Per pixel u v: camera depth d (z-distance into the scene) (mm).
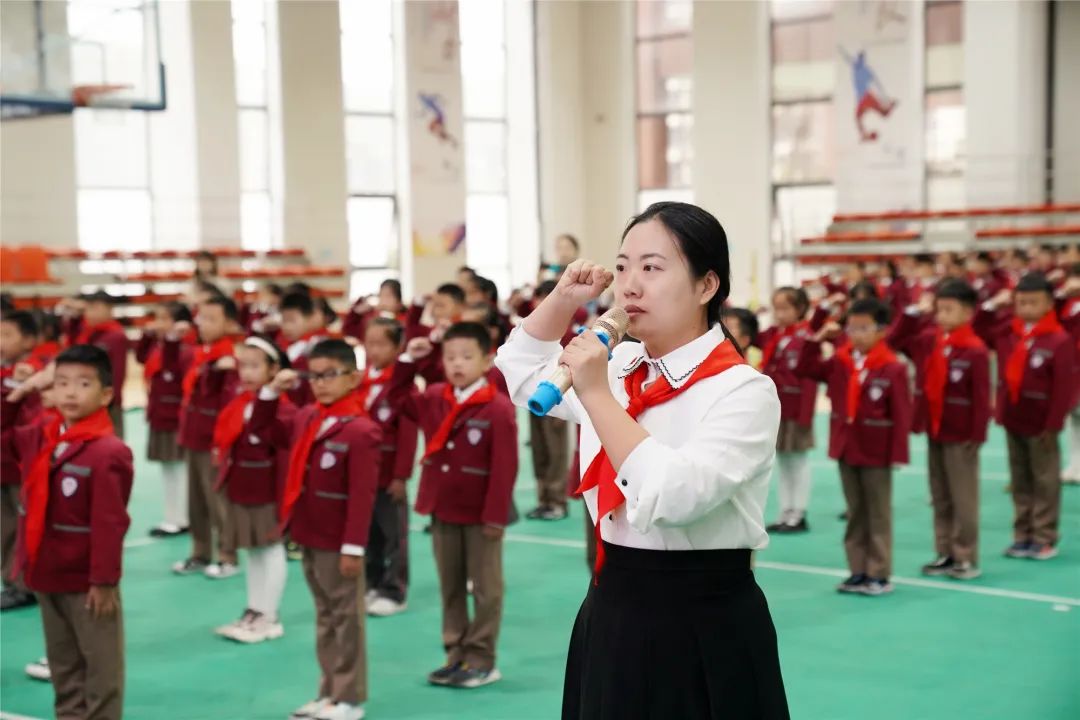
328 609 4332
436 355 6344
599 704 1940
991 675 4691
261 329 8742
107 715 3857
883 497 5879
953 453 6188
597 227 19312
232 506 5336
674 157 18906
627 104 18953
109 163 15281
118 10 9453
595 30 19062
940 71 17250
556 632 5422
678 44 18719
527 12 18719
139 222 15531
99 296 7938
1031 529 6727
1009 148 16672
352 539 4230
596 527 1978
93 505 3781
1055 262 12734
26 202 14188
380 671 4898
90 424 3875
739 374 1892
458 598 4766
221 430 5336
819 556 6777
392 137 17672
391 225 17750
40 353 7359
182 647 5254
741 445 1846
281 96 16344
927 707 4340
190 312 8195
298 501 4371
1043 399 6523
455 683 4684
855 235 17141
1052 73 17109
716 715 1890
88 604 3785
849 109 17484
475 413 4672
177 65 15500
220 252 15195
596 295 2066
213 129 15625
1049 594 5902
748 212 18281
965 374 6145
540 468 8016
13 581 5816
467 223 18469
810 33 17938
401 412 5707
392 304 9383
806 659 4930
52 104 9086
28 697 4652
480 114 18547
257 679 4824
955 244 16641
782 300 7520
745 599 1944
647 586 1913
